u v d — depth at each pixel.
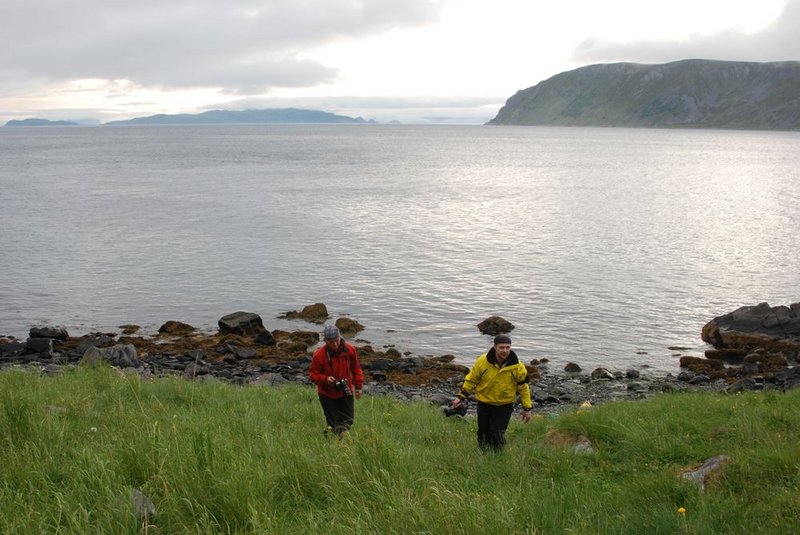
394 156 158.38
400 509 6.14
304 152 173.38
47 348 24.91
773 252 44.16
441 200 71.62
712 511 6.95
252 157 149.50
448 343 27.08
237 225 53.94
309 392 15.77
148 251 43.56
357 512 6.38
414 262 41.00
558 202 70.56
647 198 74.81
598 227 54.34
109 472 6.73
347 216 59.34
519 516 6.47
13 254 42.28
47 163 127.19
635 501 7.63
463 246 45.97
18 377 14.55
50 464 7.40
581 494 7.77
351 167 120.50
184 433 8.34
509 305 32.25
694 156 163.75
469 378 10.22
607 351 26.19
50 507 5.98
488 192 80.19
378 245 46.09
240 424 10.33
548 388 21.52
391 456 7.70
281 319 30.17
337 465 7.41
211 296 33.75
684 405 13.67
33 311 31.08
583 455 10.02
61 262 40.31
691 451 9.72
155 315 30.72
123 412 10.70
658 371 23.95
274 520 5.91
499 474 8.77
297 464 7.50
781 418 11.52
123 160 136.62
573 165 129.88
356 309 31.64
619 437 10.86
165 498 6.27
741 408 12.70
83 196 72.94
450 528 5.82
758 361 24.41
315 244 46.28
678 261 41.50
